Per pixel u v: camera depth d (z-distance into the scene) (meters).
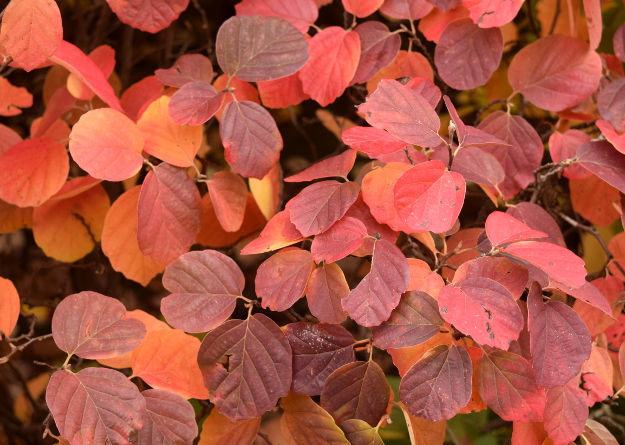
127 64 1.44
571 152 1.16
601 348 1.11
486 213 1.34
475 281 1.02
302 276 1.05
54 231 1.18
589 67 1.15
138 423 1.03
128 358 1.07
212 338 1.04
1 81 1.24
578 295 1.04
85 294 1.05
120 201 1.12
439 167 1.02
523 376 1.04
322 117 1.33
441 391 1.02
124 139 1.07
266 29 1.10
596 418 1.30
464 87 1.15
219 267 1.05
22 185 1.13
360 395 1.05
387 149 1.03
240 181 1.12
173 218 1.09
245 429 1.07
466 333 1.00
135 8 1.13
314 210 1.05
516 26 1.34
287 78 1.15
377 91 1.04
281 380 1.04
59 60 1.08
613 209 1.21
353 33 1.15
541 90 1.16
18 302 1.08
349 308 1.02
